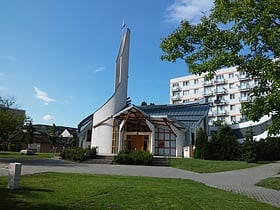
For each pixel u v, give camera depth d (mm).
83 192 10438
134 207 8414
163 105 52812
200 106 50688
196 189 12727
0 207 7609
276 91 8141
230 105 96250
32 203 8250
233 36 9477
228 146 35094
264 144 37688
